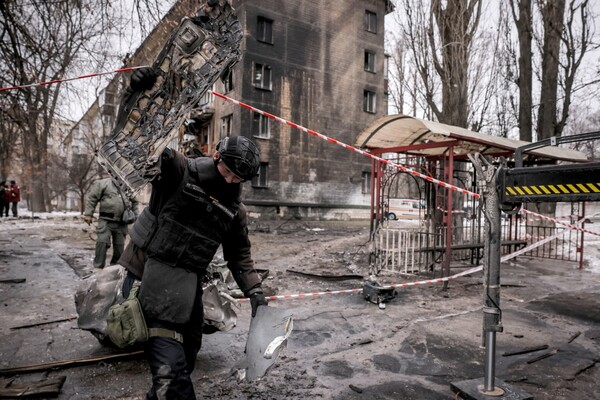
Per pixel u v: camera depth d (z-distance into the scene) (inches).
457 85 535.2
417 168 352.5
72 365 125.5
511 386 114.9
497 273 110.3
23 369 120.3
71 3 282.2
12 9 285.1
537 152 319.0
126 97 67.1
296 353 143.0
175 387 65.3
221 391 112.7
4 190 885.8
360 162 1014.4
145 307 69.0
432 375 126.3
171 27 262.1
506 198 109.7
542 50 700.7
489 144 267.6
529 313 200.2
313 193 933.8
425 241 305.4
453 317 188.7
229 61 67.3
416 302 215.5
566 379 125.6
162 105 67.5
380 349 147.9
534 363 137.9
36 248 393.7
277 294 227.9
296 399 109.3
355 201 1003.3
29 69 307.9
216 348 144.9
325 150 953.5
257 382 119.0
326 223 888.3
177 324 70.0
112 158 66.7
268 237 557.0
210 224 72.4
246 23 837.8
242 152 68.9
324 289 242.1
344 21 983.6
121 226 252.4
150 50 291.6
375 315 190.1
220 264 190.5
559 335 167.0
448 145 260.2
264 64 861.8
